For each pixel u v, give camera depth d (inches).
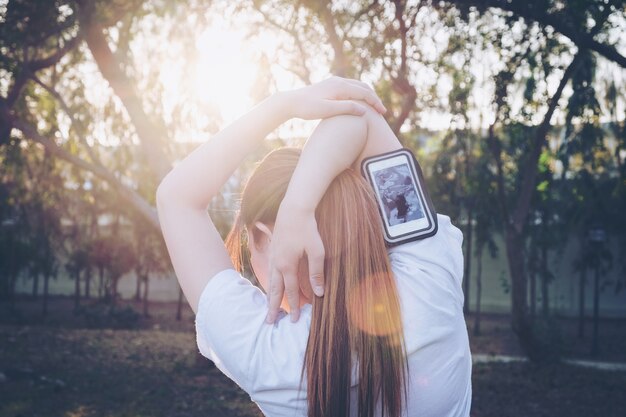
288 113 50.9
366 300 45.6
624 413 395.5
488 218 645.3
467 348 49.3
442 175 594.2
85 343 631.2
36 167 574.9
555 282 983.0
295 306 47.3
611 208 675.4
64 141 528.1
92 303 952.9
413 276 46.9
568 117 442.3
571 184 575.8
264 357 46.6
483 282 1031.6
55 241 914.1
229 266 51.0
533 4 370.6
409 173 49.4
